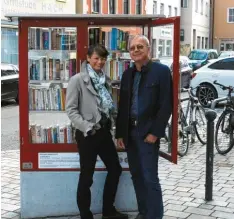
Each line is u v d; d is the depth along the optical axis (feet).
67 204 13.62
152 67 12.16
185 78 43.06
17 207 14.51
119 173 13.09
